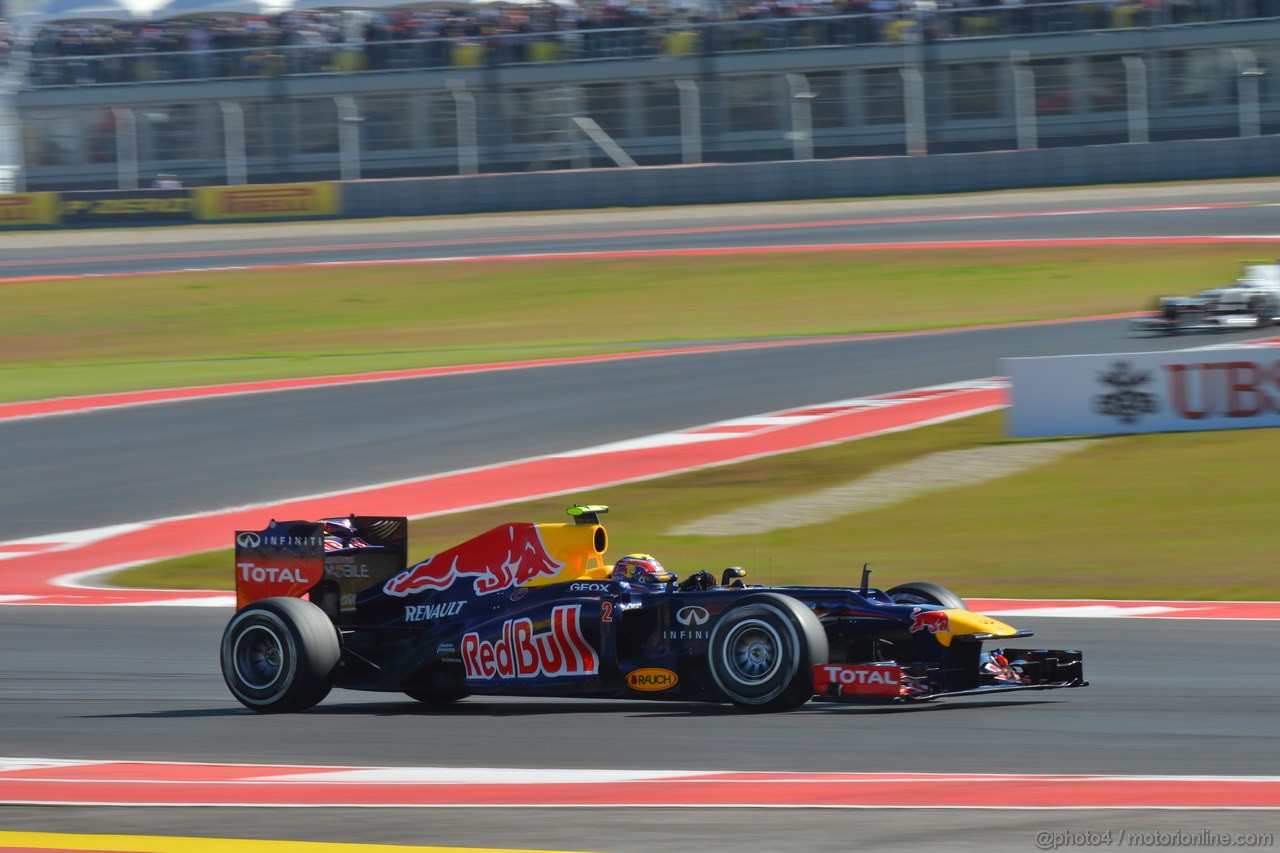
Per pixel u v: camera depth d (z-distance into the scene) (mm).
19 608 44219
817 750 22672
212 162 178125
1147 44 159000
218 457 69500
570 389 81250
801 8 176500
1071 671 27203
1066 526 49969
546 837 17719
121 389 88438
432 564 29172
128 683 32531
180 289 127562
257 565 29609
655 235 141750
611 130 173125
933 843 16922
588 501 57438
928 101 165625
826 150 169500
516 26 179875
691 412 73250
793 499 56000
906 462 60625
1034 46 161875
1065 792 19500
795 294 112625
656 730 24781
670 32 171000
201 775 22312
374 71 175125
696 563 47156
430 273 129500
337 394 83375
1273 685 28672
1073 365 63094
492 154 174750
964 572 44938
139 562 51844
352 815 19109
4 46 193375
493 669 27656
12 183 179875
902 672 25203
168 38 184750
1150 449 59531
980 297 106625
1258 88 156500
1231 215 129625
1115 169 151750
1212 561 44438
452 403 79062
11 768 23406
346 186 164250
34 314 119938
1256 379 61094
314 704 28609
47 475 68125
